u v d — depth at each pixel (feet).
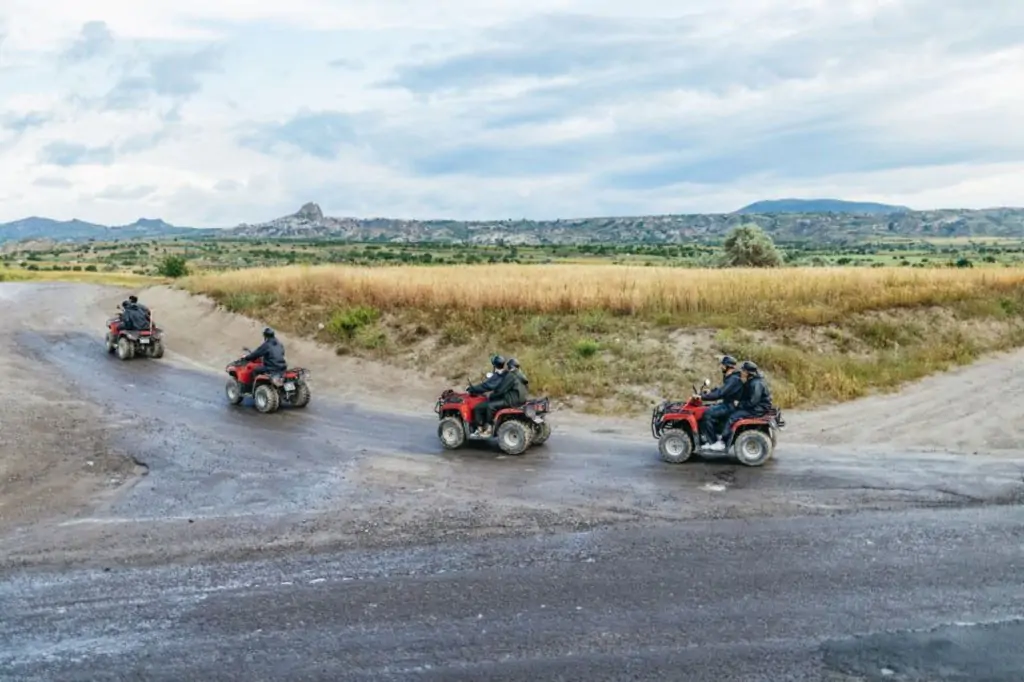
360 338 78.23
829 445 44.50
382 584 24.72
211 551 28.09
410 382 66.90
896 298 84.38
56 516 32.81
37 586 24.90
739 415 39.93
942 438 45.47
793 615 22.00
